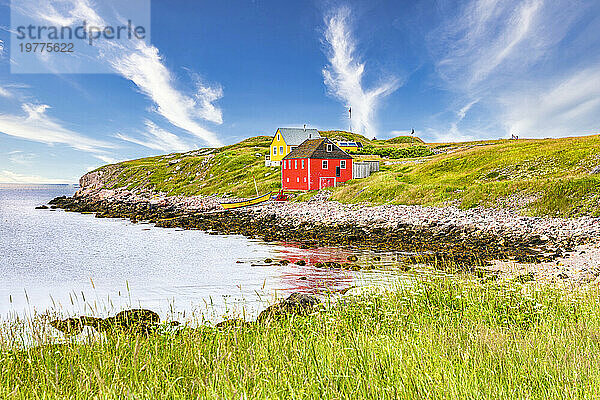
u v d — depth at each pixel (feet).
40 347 23.77
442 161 219.00
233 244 112.37
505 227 109.50
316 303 40.06
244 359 19.74
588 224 102.27
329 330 26.40
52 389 17.48
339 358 19.84
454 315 30.27
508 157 196.54
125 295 60.64
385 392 15.97
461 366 17.97
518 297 32.68
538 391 16.06
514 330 24.84
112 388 16.56
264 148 393.09
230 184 274.36
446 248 92.02
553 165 174.60
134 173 388.78
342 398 15.99
